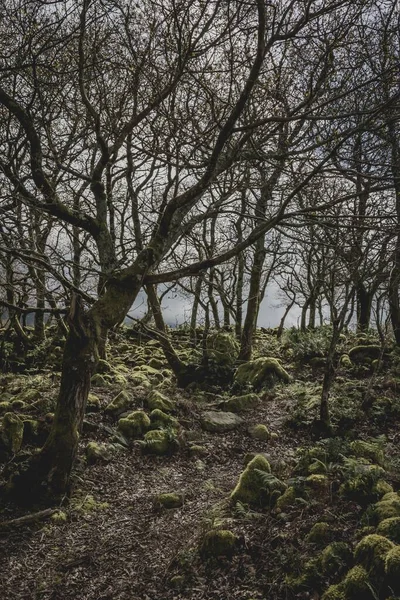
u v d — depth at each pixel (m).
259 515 5.58
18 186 7.13
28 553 5.71
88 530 6.28
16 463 7.27
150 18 7.63
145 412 10.52
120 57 8.19
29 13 6.89
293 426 9.98
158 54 7.93
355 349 13.81
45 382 11.58
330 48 6.38
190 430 10.03
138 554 5.59
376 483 5.72
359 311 17.31
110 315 7.23
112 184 11.63
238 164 7.97
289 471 7.00
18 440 7.91
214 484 7.64
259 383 12.79
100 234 8.07
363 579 4.01
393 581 3.88
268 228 7.37
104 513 6.77
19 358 14.63
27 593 4.98
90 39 8.05
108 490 7.53
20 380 12.18
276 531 5.21
